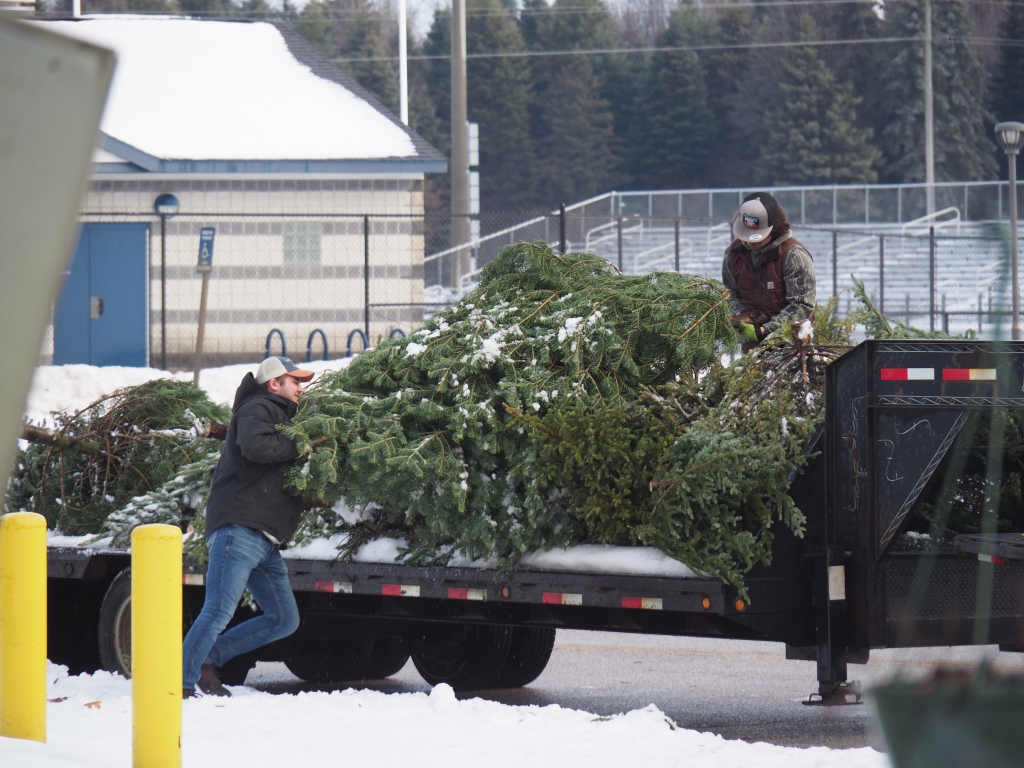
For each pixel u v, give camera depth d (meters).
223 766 13.32
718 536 15.91
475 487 17.98
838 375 16.09
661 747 14.60
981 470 16.89
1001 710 5.34
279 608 18.95
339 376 20.28
